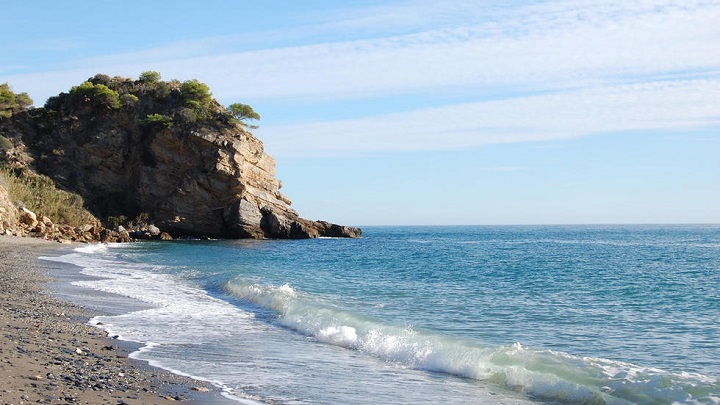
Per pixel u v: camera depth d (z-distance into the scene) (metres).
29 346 13.09
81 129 106.38
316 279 34.94
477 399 11.16
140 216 98.25
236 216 98.81
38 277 30.72
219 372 12.57
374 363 14.17
